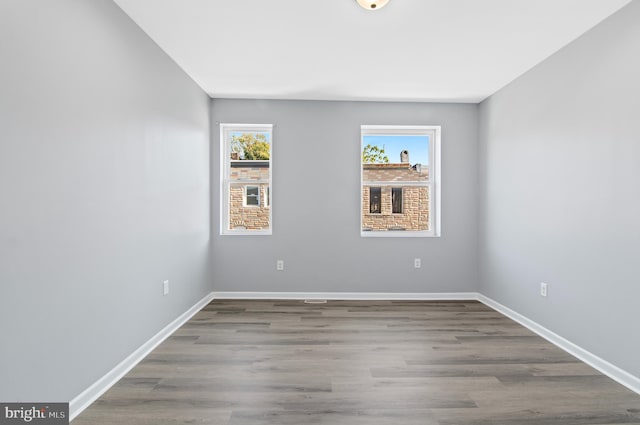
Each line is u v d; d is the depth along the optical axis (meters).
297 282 4.54
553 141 3.11
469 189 4.60
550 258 3.14
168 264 3.21
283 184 4.52
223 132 4.61
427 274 4.59
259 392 2.20
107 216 2.27
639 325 2.25
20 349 1.63
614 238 2.45
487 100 4.34
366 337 3.17
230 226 4.75
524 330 3.39
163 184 3.09
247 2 2.36
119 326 2.42
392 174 4.83
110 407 2.04
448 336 3.22
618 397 2.17
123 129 2.46
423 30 2.73
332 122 4.52
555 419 1.93
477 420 1.92
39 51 1.71
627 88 2.34
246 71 3.56
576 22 2.59
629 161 2.33
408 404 2.07
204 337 3.15
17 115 1.60
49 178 1.79
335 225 4.54
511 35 2.79
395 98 4.42
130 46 2.54
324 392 2.20
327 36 2.84
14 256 1.59
